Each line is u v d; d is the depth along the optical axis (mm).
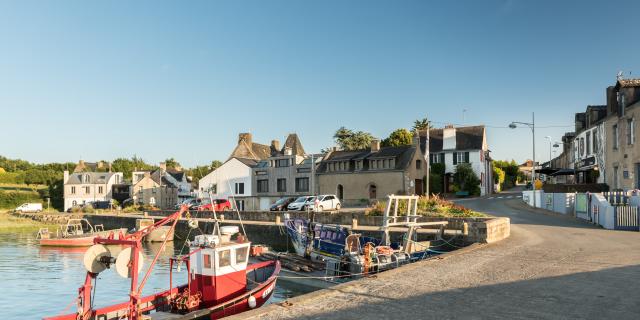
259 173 54750
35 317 16797
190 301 13664
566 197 31922
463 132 58438
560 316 8562
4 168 119812
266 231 34062
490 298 9992
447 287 11141
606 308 9031
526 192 42438
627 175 29781
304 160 52875
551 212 33750
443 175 56250
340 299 10188
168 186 81375
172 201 79875
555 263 14125
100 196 83812
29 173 93438
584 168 38562
